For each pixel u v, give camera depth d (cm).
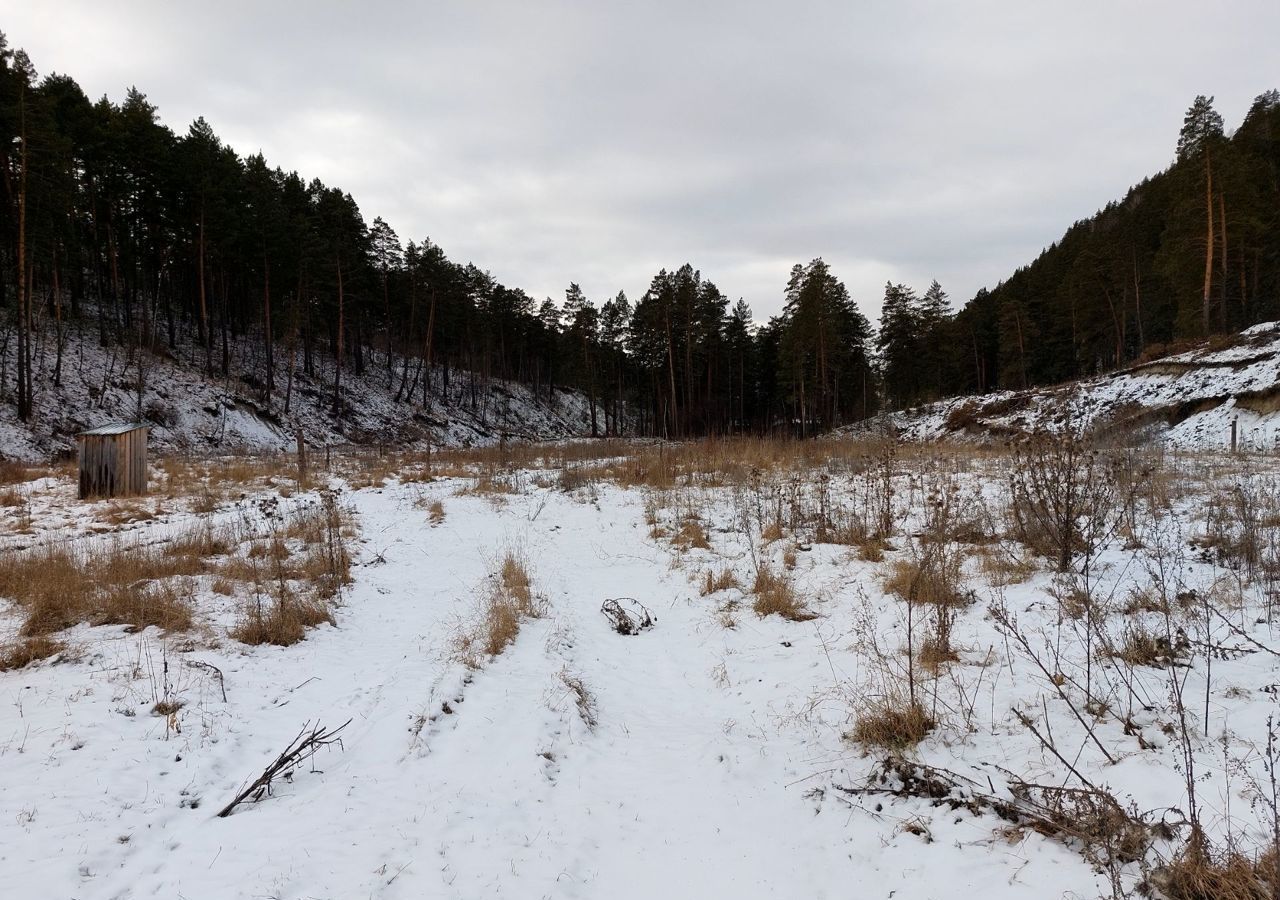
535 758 431
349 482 1812
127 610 684
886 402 5784
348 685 558
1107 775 329
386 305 5153
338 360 4081
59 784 378
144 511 1290
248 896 293
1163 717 372
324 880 306
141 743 430
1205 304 3070
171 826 350
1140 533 774
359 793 390
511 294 6256
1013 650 505
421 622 739
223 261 3688
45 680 521
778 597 709
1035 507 776
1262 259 3884
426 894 298
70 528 1157
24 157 2480
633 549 1066
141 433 1548
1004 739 384
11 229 2808
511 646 648
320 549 969
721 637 666
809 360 4591
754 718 486
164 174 3438
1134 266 4347
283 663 600
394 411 4556
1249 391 2262
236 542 1039
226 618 702
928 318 5112
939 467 1466
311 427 3794
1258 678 399
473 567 990
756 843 337
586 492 1519
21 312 2486
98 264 3394
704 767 421
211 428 3142
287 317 3869
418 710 493
